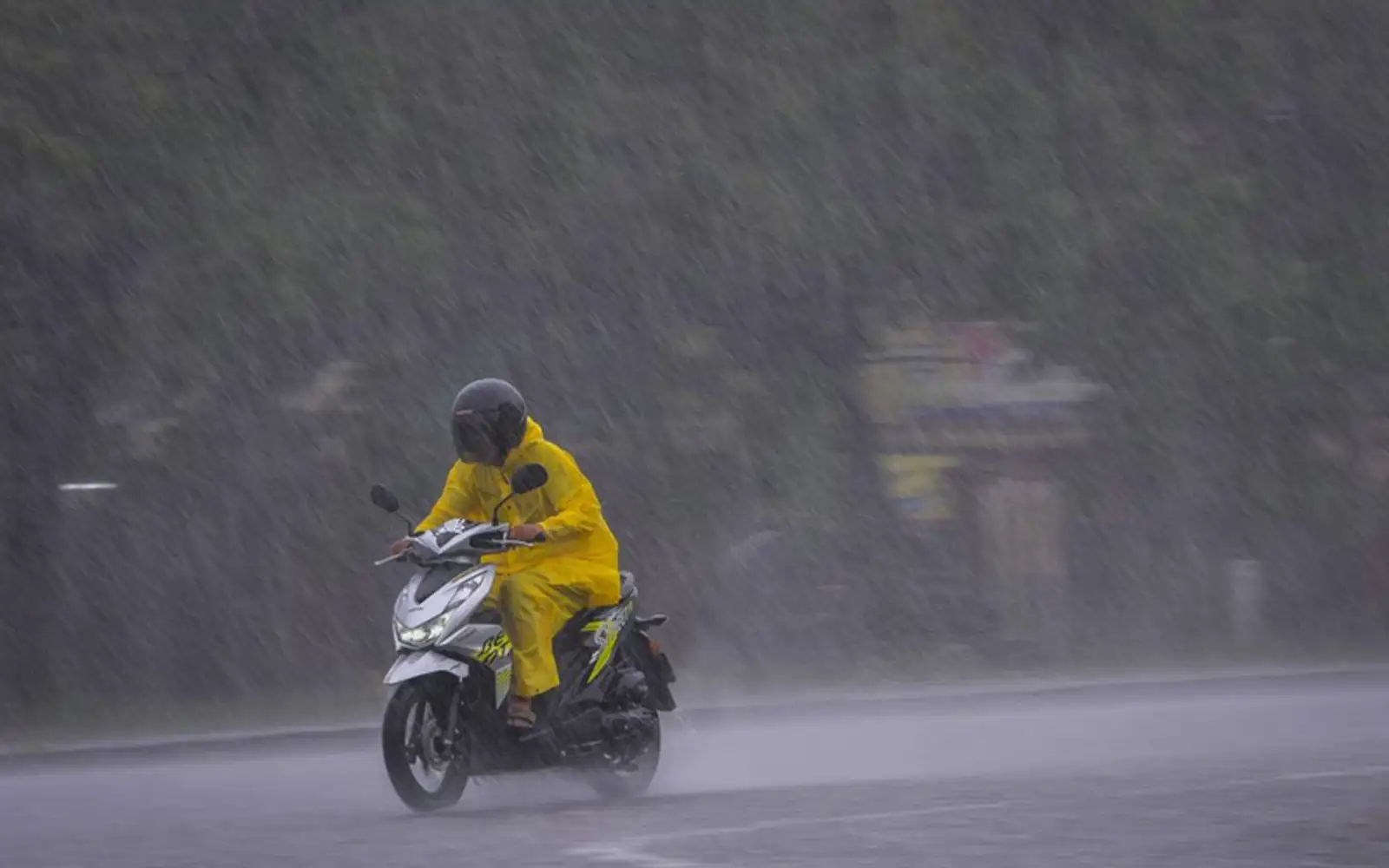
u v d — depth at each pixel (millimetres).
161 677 61750
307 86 60000
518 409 28766
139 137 57250
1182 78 72188
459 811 27500
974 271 69438
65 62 56344
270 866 21953
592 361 65375
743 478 69688
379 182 61000
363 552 64438
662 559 69000
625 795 29484
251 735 48312
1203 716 44375
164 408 61312
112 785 34969
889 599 71188
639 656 29531
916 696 56344
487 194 62406
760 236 65188
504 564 28922
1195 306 73500
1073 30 70000
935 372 71688
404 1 61344
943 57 67688
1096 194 71000
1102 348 73250
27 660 59750
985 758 34906
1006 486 74438
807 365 68875
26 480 59656
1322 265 75188
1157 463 76938
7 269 56562
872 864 20984
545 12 62750
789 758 36438
